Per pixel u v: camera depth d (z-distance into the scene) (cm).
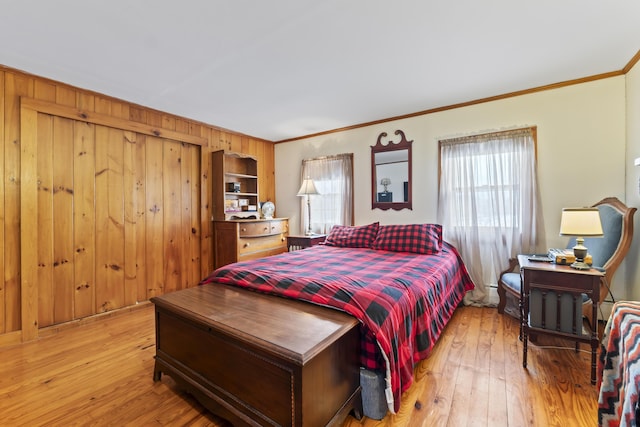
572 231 204
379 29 192
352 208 407
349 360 145
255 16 177
